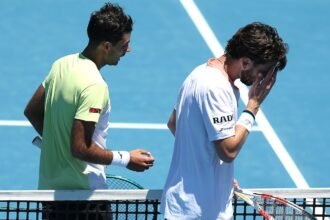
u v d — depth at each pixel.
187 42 50.88
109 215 21.81
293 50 51.09
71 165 21.84
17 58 48.19
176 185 20.69
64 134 21.72
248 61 20.08
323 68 49.59
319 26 53.69
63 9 52.97
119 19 21.95
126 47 22.34
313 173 40.84
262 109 45.19
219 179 20.66
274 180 40.12
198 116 20.33
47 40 50.03
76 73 21.55
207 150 20.44
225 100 20.09
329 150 42.66
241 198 21.78
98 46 22.03
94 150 21.41
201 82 20.22
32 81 46.44
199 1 54.91
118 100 45.25
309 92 47.19
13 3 53.03
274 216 20.91
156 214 21.72
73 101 21.38
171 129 22.41
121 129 43.09
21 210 21.27
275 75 20.66
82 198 21.11
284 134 43.47
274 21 53.78
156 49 49.97
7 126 42.72
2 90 45.44
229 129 20.12
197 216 20.52
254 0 55.69
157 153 41.41
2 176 39.25
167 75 47.72
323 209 22.17
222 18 53.41
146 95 45.88
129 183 24.58
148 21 52.59
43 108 23.11
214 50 50.41
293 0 56.12
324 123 44.72
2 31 50.41
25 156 40.72
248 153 41.81
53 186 22.14
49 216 21.58
